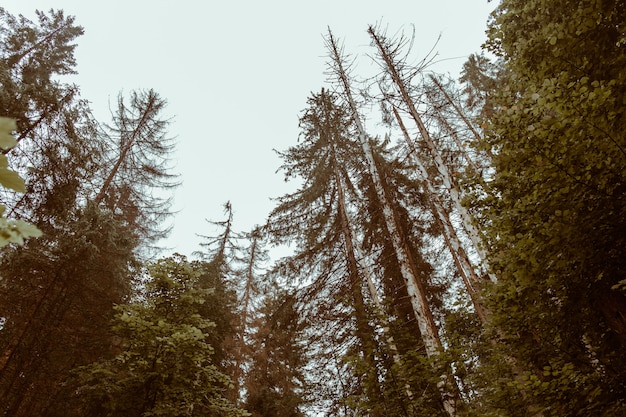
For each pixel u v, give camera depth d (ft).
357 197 44.34
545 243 13.19
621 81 12.11
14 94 25.90
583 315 14.57
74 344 28.43
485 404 19.47
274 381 49.06
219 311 39.11
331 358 29.60
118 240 33.68
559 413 13.37
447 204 35.55
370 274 33.78
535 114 13.32
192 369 23.76
